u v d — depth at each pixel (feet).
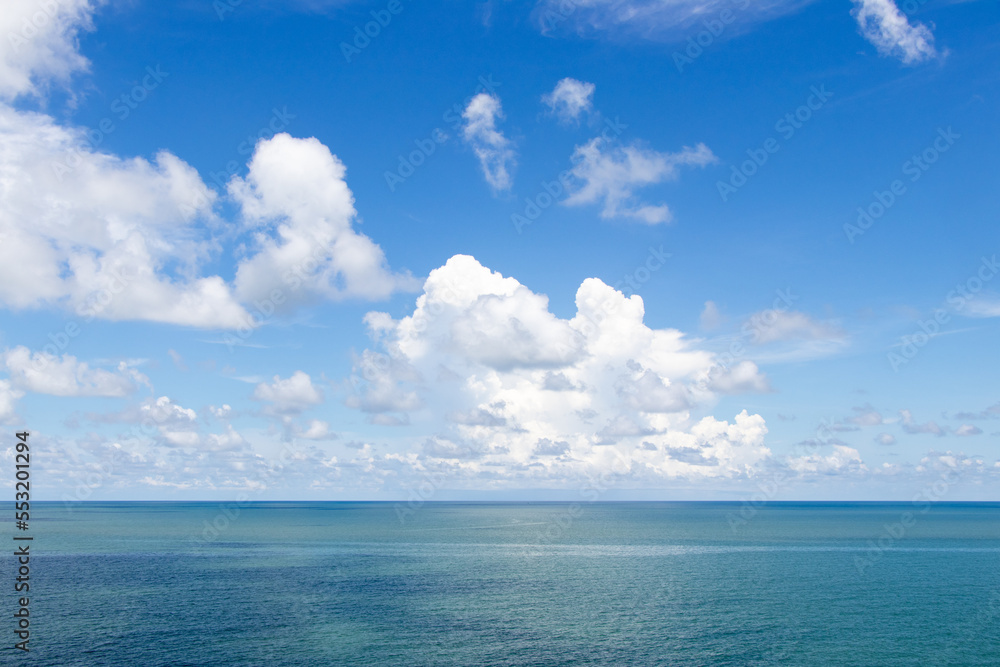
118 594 206.59
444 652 144.25
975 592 218.38
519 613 182.09
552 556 318.24
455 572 259.80
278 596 204.23
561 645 150.61
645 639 156.04
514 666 135.03
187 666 133.39
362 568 269.85
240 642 150.61
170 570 260.42
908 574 258.78
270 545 364.79
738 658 141.90
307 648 146.20
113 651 143.02
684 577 249.34
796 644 152.56
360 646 148.05
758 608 190.60
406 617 176.14
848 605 195.52
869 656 143.84
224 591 212.84
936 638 157.99
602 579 243.60
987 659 142.31
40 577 241.55
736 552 339.57
